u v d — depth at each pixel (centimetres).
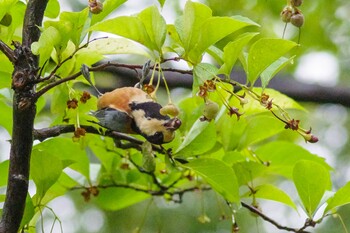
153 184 566
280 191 554
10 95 554
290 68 694
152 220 686
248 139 555
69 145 557
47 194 557
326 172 545
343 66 724
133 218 687
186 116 551
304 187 546
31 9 536
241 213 688
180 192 564
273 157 561
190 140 543
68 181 560
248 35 534
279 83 635
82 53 543
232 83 536
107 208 569
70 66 543
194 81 534
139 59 613
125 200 568
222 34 534
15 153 532
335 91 636
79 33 534
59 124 547
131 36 534
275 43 534
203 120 535
